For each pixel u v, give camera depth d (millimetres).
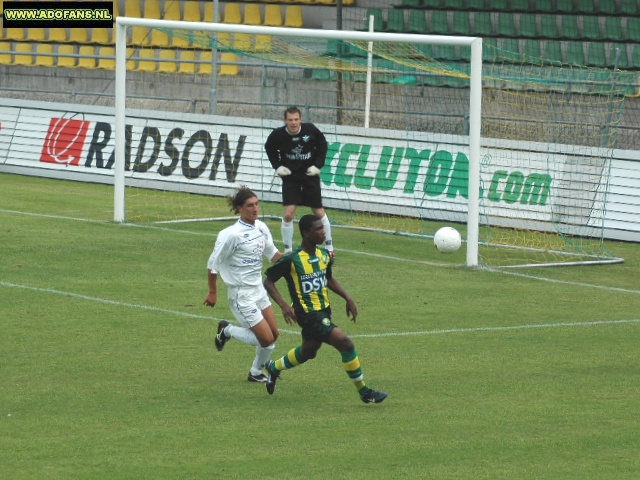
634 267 56094
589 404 30016
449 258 56938
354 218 70438
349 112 80375
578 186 63344
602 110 68438
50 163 84375
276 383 32094
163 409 28875
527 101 72062
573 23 97938
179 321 40219
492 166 65438
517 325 40969
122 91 63312
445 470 24125
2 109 87625
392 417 28453
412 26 101375
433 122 75312
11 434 26312
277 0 109188
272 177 75375
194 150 77500
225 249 31094
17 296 43562
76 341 36625
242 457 24812
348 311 29984
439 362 34938
